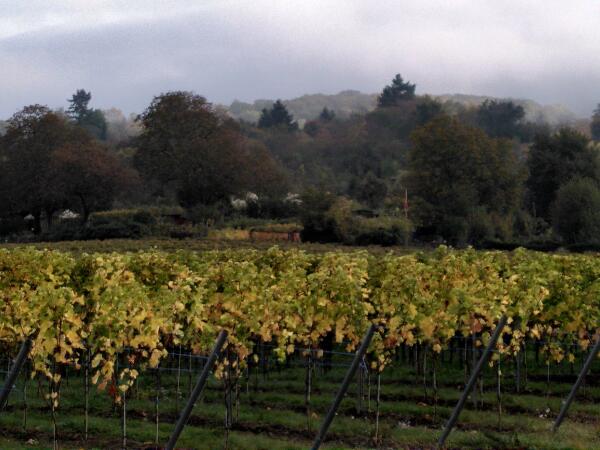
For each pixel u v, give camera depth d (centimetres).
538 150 10006
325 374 1881
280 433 1415
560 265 1986
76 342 1338
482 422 1484
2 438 1361
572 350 1905
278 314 1418
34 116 9381
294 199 9256
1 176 9088
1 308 1500
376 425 1361
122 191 9188
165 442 1347
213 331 1373
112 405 1584
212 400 1639
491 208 8200
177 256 2008
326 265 1841
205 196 9075
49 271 1756
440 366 1978
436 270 1755
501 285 1559
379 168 14288
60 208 9238
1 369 1706
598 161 9819
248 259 2030
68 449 1311
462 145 7981
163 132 9456
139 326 1333
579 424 1486
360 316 1459
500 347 1428
